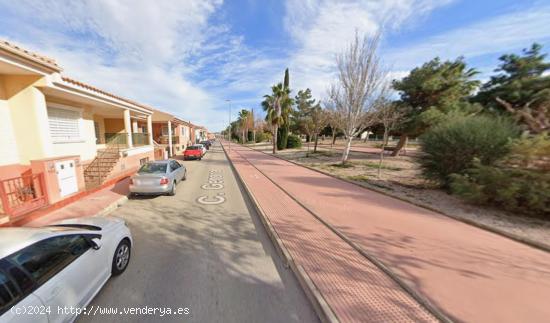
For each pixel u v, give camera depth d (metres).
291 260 3.72
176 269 3.63
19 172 6.51
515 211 5.82
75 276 2.51
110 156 11.02
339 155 22.80
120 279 3.34
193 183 10.59
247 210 6.72
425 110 16.03
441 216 5.84
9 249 2.16
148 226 5.45
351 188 9.15
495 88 14.77
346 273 3.37
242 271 3.59
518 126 7.05
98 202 7.11
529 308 2.64
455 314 2.55
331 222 5.43
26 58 5.75
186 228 5.35
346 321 2.47
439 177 8.27
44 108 6.80
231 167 16.12
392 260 3.71
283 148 32.22
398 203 7.04
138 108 13.59
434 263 3.63
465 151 7.41
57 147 8.59
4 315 1.79
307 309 2.80
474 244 4.29
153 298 2.95
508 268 3.49
